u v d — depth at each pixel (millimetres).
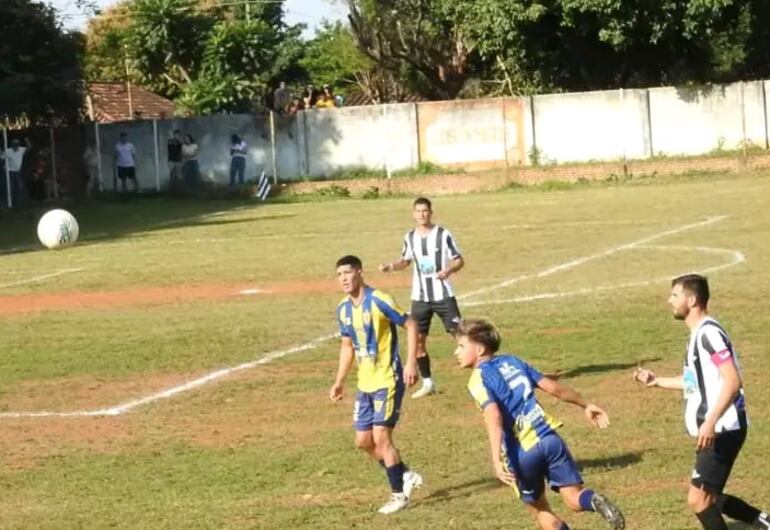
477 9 74625
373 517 13727
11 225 56938
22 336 26609
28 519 14125
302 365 22578
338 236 45500
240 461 16312
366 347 14141
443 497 14391
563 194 61062
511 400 11148
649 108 68500
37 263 40281
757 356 21562
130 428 18438
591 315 26406
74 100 69750
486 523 13320
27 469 16344
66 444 17625
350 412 18906
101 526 13773
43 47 68500
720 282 29922
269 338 25266
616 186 64125
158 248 43719
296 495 14711
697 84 69500
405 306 28703
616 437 16672
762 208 47094
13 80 65188
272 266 37000
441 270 20016
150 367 22844
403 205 60344
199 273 36094
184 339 25469
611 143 68875
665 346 22875
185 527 13594
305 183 69312
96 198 69125
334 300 29984
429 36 82812
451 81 84188
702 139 68438
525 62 75812
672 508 13523
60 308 30484
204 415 19062
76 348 24953
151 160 71188
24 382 21922
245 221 53906
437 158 70562
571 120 69125
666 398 18938
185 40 95000
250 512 14055
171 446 17266
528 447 11117
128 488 15289
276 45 89625
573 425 17422
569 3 69875
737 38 73688
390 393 14023
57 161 69312
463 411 18719
